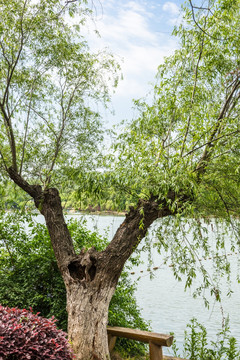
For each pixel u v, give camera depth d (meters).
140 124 6.63
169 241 6.09
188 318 11.09
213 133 5.75
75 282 5.66
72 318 5.41
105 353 5.31
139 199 5.91
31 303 6.63
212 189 5.93
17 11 6.57
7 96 6.52
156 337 5.29
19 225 7.74
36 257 7.28
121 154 5.67
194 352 6.22
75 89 7.56
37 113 7.37
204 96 6.47
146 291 14.73
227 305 12.65
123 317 7.07
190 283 5.75
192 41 6.38
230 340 6.23
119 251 5.66
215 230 6.23
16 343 3.59
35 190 6.65
